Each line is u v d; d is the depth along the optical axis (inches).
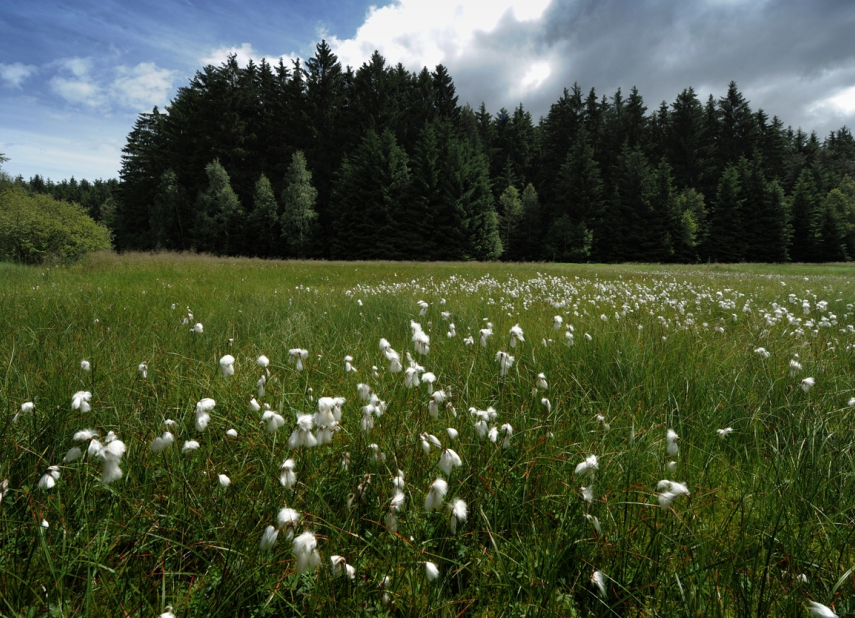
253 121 2455.7
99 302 264.2
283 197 2053.4
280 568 64.0
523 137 2940.5
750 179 2407.7
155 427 93.3
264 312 249.4
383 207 2031.3
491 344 166.7
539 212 2397.9
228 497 77.0
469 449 91.2
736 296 362.6
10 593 56.1
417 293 367.2
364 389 85.6
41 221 917.2
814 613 46.8
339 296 346.9
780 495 81.8
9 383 112.5
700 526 75.6
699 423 110.7
